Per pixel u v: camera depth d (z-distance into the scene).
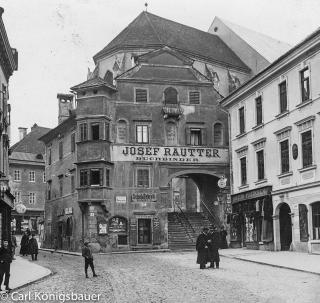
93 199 46.25
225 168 49.59
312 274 22.08
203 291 17.22
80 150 47.47
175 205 63.38
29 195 91.81
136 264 30.33
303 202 34.62
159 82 49.62
